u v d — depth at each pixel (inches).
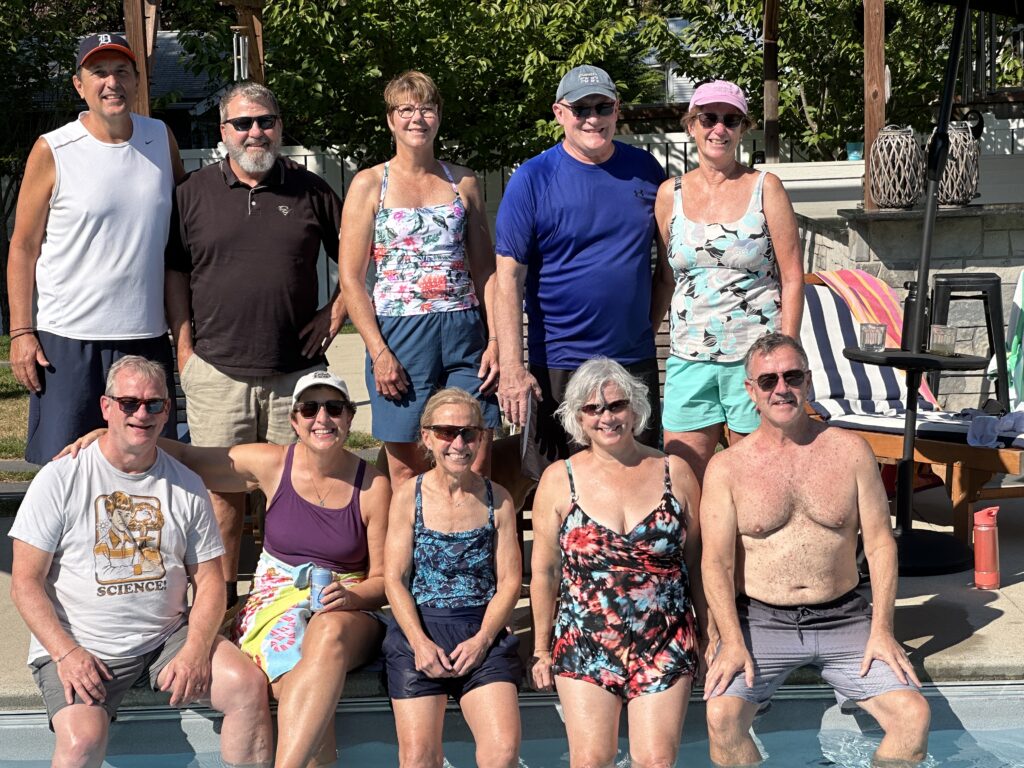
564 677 158.4
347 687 166.2
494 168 526.3
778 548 162.7
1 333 553.9
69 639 156.3
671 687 156.1
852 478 162.4
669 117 527.2
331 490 170.7
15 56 566.9
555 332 184.2
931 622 184.4
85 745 152.2
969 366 198.2
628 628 157.8
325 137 528.4
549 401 186.4
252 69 404.8
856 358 208.7
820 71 523.8
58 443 184.5
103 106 178.5
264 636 164.1
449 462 161.6
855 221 300.4
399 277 179.0
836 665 161.5
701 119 173.8
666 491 162.4
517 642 163.6
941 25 512.7
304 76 502.9
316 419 165.0
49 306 183.5
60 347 182.7
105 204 179.8
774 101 442.9
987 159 422.6
